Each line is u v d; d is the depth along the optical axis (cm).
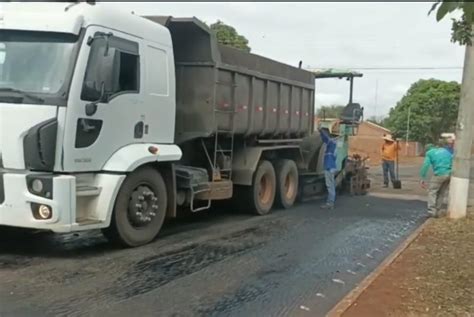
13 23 746
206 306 592
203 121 1040
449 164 1247
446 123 7056
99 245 859
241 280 695
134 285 655
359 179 1711
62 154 729
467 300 604
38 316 542
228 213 1251
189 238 943
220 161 1122
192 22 997
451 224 1127
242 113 1142
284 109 1340
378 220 1202
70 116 732
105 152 792
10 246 836
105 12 787
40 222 717
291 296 637
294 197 1405
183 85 1051
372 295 619
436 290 641
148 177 867
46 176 718
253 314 573
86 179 775
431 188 1262
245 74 1143
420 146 7006
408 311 564
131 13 847
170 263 763
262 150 1232
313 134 1520
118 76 805
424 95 7106
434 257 824
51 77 735
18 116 720
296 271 748
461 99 1197
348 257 840
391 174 1938
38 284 644
